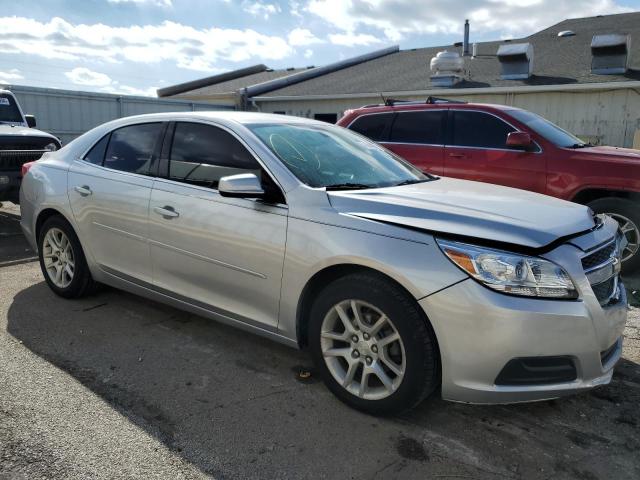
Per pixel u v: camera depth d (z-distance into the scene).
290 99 18.52
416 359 2.66
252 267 3.20
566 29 19.27
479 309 2.49
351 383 2.96
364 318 2.89
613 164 5.58
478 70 16.28
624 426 2.88
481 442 2.71
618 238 3.24
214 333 3.99
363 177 3.52
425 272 2.60
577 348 2.55
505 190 3.58
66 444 2.60
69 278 4.55
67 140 16.91
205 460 2.52
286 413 2.93
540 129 6.25
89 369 3.38
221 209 3.34
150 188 3.78
